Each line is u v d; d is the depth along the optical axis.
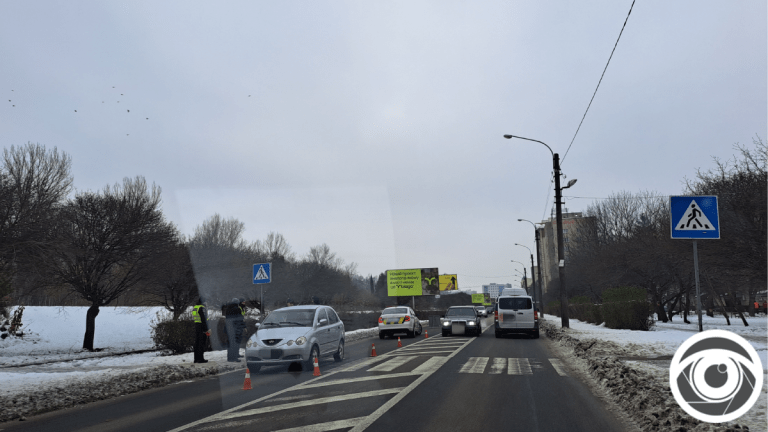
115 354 21.28
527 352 17.44
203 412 8.20
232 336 15.33
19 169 21.97
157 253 23.70
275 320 14.44
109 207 24.58
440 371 12.48
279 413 7.80
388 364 14.05
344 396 9.15
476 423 7.12
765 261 21.47
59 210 21.95
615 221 52.09
